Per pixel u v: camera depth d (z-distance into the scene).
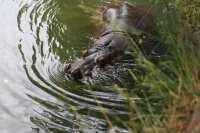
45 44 7.05
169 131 4.49
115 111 5.43
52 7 8.30
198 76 5.11
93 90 5.82
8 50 6.82
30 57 6.65
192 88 4.80
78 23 7.75
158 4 7.19
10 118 5.39
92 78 6.00
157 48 6.52
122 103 5.56
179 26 6.33
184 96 4.75
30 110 5.52
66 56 6.69
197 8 6.74
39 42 7.10
